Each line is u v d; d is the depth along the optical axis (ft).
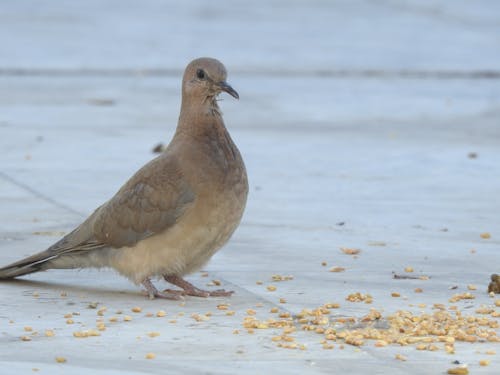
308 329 31.24
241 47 115.75
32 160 62.44
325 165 62.34
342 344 29.78
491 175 59.62
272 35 123.34
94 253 36.11
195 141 35.24
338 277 38.11
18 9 134.31
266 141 70.54
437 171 60.75
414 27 130.62
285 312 33.22
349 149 67.67
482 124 78.54
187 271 35.68
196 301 34.91
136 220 34.94
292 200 52.65
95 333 30.58
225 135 35.68
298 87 95.45
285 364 27.96
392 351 29.19
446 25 132.16
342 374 27.25
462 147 68.64
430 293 35.99
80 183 55.93
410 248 42.88
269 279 37.86
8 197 52.16
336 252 42.09
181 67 104.42
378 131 75.25
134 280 35.60
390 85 97.19
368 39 122.62
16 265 37.06
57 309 33.63
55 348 29.17
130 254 35.27
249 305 34.30
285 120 79.77
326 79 100.37
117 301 34.91
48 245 42.45
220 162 34.96
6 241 43.16
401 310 33.50
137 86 94.17
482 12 141.08
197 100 35.55
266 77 100.68
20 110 81.00
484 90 94.99
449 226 47.16
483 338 30.42
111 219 35.35
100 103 85.25
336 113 83.10
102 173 58.75
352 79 100.48
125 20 129.80
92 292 36.19
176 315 33.06
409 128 76.64
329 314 32.96
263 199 52.75
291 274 38.63
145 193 34.86
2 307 33.76
